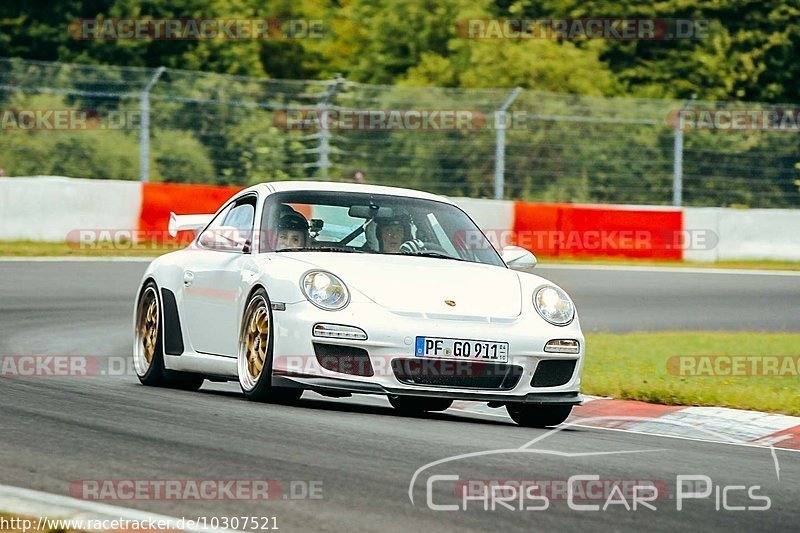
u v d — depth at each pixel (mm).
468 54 102000
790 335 46906
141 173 75562
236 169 83875
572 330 25891
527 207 74312
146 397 26562
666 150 88688
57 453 18906
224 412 24109
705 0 111062
